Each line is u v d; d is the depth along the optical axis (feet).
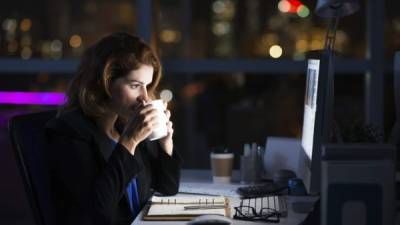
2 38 11.90
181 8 11.66
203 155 12.10
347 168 4.60
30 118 6.08
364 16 10.88
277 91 11.94
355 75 10.85
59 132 5.77
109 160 5.66
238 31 11.71
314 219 5.37
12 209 11.91
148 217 5.44
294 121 11.96
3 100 11.99
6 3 12.05
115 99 5.82
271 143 7.36
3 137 11.84
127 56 5.74
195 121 11.95
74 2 12.28
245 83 12.01
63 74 11.59
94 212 5.52
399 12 10.64
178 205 5.84
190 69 11.23
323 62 5.33
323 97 5.33
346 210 4.61
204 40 11.59
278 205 5.83
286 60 10.94
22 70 11.37
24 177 5.80
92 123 5.94
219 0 11.75
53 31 12.23
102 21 12.13
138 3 11.00
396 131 6.57
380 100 10.72
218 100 12.11
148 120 5.73
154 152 6.64
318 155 5.35
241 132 12.05
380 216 4.60
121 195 5.65
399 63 6.50
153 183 6.69
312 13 11.47
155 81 6.18
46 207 5.79
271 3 11.71
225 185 7.02
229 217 5.49
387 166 4.58
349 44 10.91
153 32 11.23
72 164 5.66
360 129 5.40
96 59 5.78
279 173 6.81
